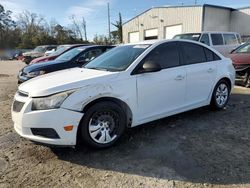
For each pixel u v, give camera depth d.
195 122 5.14
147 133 4.62
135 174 3.34
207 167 3.44
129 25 35.59
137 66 4.32
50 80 4.03
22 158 3.82
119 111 4.07
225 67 5.77
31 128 3.67
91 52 8.79
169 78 4.64
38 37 59.16
